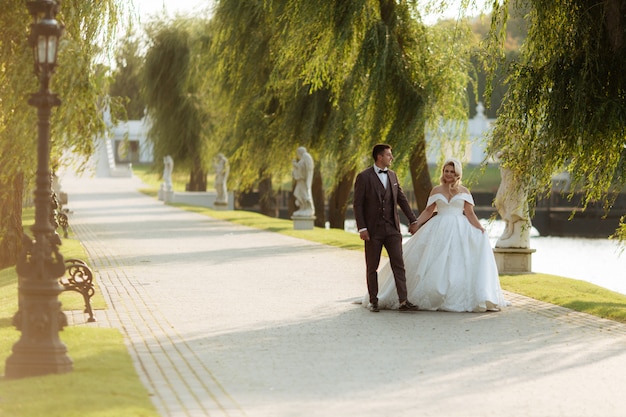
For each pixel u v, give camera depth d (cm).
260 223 4278
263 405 904
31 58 1677
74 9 1850
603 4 1689
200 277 2119
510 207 2159
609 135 1655
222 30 3753
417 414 876
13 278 2158
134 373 1037
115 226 4075
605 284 3203
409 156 2800
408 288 1611
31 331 1042
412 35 2908
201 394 948
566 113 1675
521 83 1706
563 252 5094
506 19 1825
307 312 1571
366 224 1583
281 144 3919
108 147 11069
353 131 2886
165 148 6341
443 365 1122
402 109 2845
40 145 1068
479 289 1579
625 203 7094
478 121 9044
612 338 1317
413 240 1625
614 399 949
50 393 920
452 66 2920
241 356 1170
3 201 2388
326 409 890
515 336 1334
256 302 1697
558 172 1805
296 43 2675
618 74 1683
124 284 1964
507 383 1023
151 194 7619
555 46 1736
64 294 1755
